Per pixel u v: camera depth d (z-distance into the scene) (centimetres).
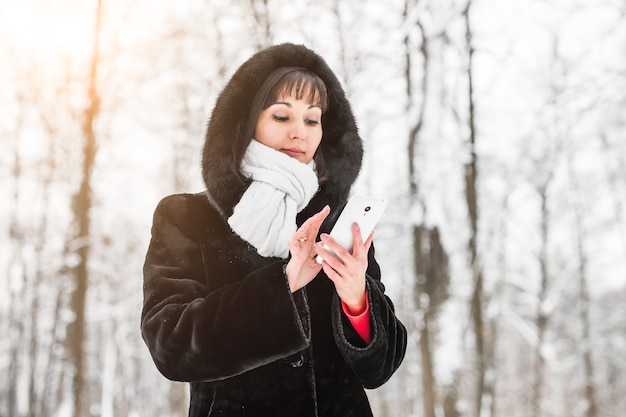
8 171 1956
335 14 1016
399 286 1474
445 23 832
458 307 794
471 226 951
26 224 2003
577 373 2506
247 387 153
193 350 140
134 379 2720
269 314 140
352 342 158
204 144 167
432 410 770
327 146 180
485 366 1023
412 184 823
